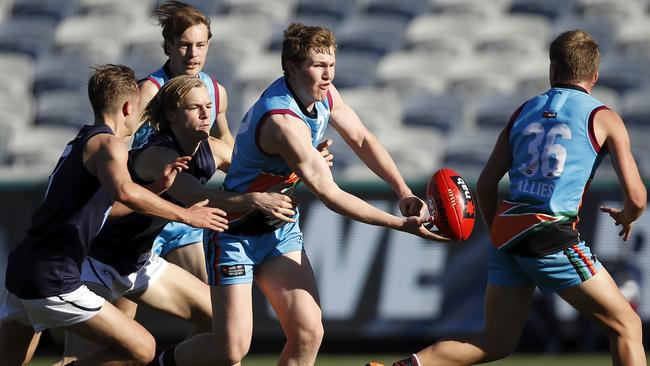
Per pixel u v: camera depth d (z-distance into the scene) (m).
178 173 17.78
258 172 17.38
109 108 17.42
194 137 17.92
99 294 18.58
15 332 18.58
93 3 56.31
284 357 17.44
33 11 56.31
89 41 53.31
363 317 30.20
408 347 30.56
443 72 50.66
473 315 29.94
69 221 16.97
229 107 46.28
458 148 44.06
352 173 42.38
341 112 18.75
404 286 30.22
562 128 17.59
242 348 17.45
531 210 17.62
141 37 53.28
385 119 46.84
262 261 17.89
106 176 16.28
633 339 17.69
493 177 18.62
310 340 17.31
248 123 17.08
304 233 30.38
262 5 55.84
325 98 17.83
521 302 18.42
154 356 18.17
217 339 17.48
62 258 17.03
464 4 55.22
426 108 47.38
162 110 17.97
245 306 17.48
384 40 53.03
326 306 30.28
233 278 17.45
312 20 55.22
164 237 20.91
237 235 17.52
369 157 19.00
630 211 17.50
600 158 17.97
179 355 18.00
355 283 30.28
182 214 16.30
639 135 43.38
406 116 47.59
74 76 50.84
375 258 30.30
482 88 50.06
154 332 30.12
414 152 44.22
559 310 30.23
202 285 19.75
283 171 17.47
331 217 30.36
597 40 51.50
